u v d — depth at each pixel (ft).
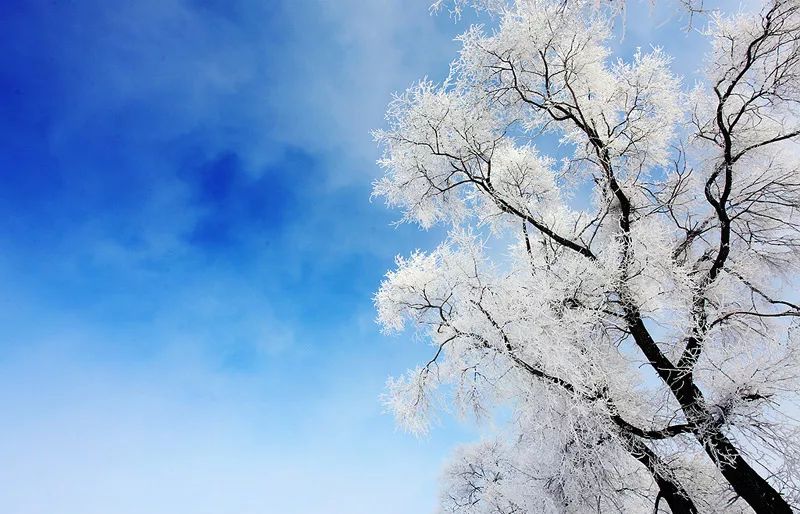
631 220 25.23
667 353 22.15
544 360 18.71
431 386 23.54
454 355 22.70
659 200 26.14
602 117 25.66
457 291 21.04
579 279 20.83
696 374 18.83
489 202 27.58
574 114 25.70
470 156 25.31
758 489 17.70
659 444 19.48
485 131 24.57
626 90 23.98
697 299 20.56
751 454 17.25
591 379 18.38
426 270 23.00
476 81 24.61
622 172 25.52
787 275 26.22
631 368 23.45
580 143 27.02
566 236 27.86
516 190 27.73
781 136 22.81
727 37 21.39
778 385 16.96
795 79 20.45
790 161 24.22
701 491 21.04
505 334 19.60
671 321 20.94
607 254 20.95
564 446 20.10
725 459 17.98
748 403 16.92
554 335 18.20
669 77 23.11
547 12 22.25
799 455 16.01
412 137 24.57
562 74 24.68
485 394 22.94
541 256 25.95
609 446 19.80
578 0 16.46
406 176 25.61
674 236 25.44
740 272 23.84
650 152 24.61
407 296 23.02
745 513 21.45
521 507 22.27
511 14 22.97
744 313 21.44
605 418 18.65
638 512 23.72
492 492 25.82
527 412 19.97
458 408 23.67
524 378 19.83
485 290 20.18
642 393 21.39
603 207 25.50
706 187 22.94
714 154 25.00
